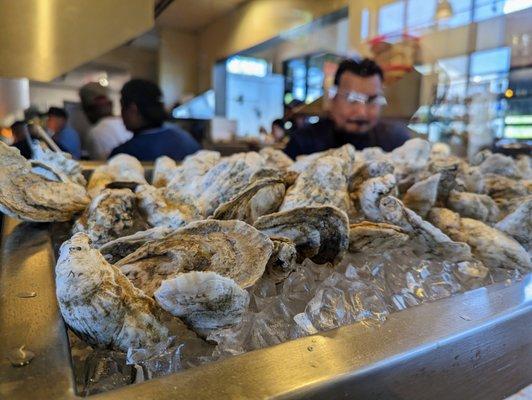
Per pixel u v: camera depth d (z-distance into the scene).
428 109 1.24
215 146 1.41
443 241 0.35
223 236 0.29
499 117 1.12
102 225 0.35
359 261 0.35
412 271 0.35
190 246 0.28
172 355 0.21
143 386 0.16
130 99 1.10
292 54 1.83
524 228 0.39
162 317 0.23
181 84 1.65
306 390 0.17
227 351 0.22
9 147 0.39
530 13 1.11
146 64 1.46
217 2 1.41
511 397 0.26
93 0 0.81
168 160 0.60
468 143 1.12
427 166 0.48
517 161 0.73
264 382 0.17
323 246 0.33
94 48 0.84
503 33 1.21
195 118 1.79
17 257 0.32
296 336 0.24
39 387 0.16
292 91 1.78
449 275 0.34
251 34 1.66
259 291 0.28
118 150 1.07
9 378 0.17
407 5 1.55
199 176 0.47
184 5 1.36
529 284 0.30
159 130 1.11
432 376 0.21
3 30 0.76
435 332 0.22
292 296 0.29
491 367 0.24
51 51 0.81
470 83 1.23
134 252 0.28
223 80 1.91
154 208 0.37
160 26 1.41
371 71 1.09
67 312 0.21
